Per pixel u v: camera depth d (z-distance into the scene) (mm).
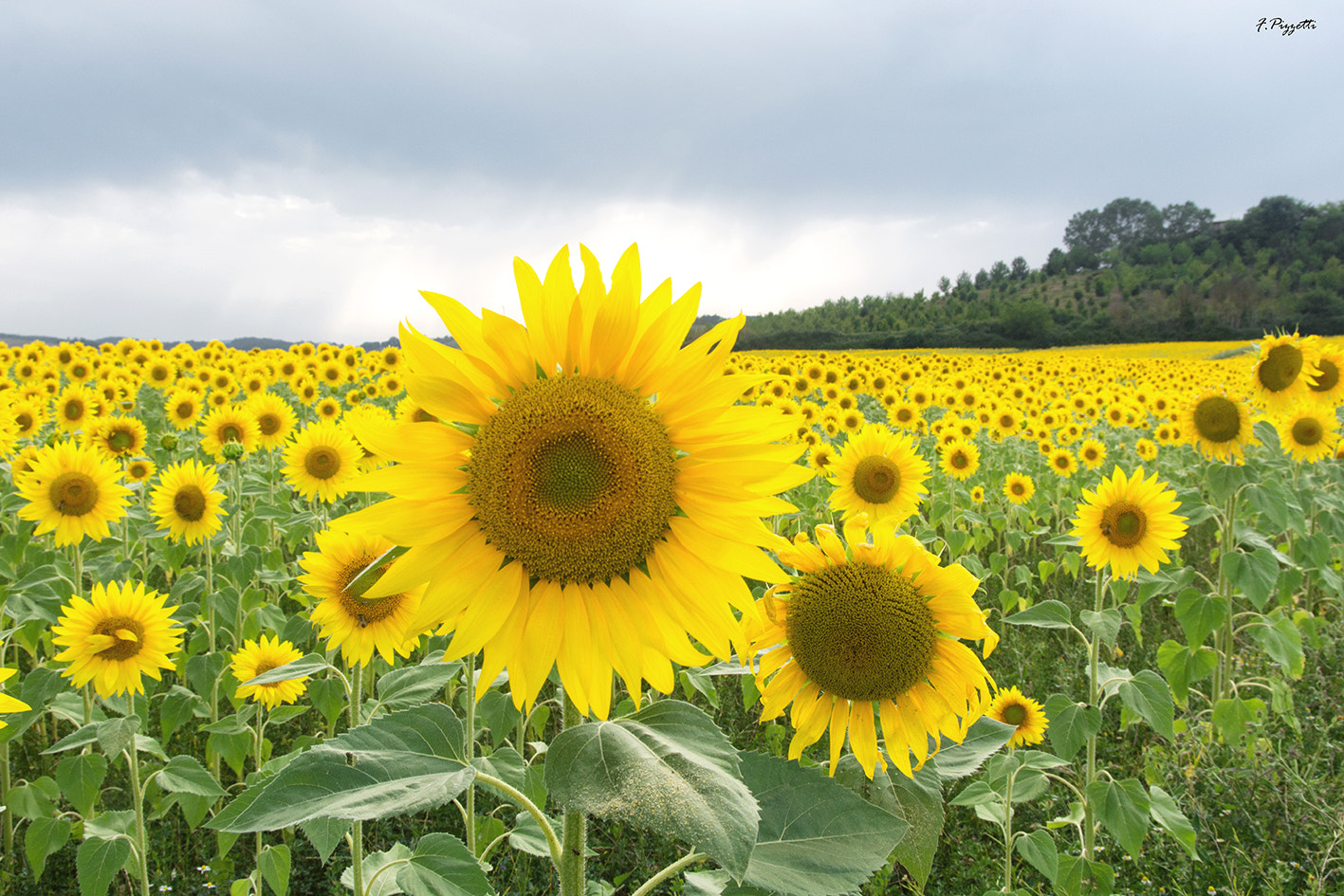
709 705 5934
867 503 7199
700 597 1841
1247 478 6195
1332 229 139875
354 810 1644
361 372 18969
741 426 1874
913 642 2383
